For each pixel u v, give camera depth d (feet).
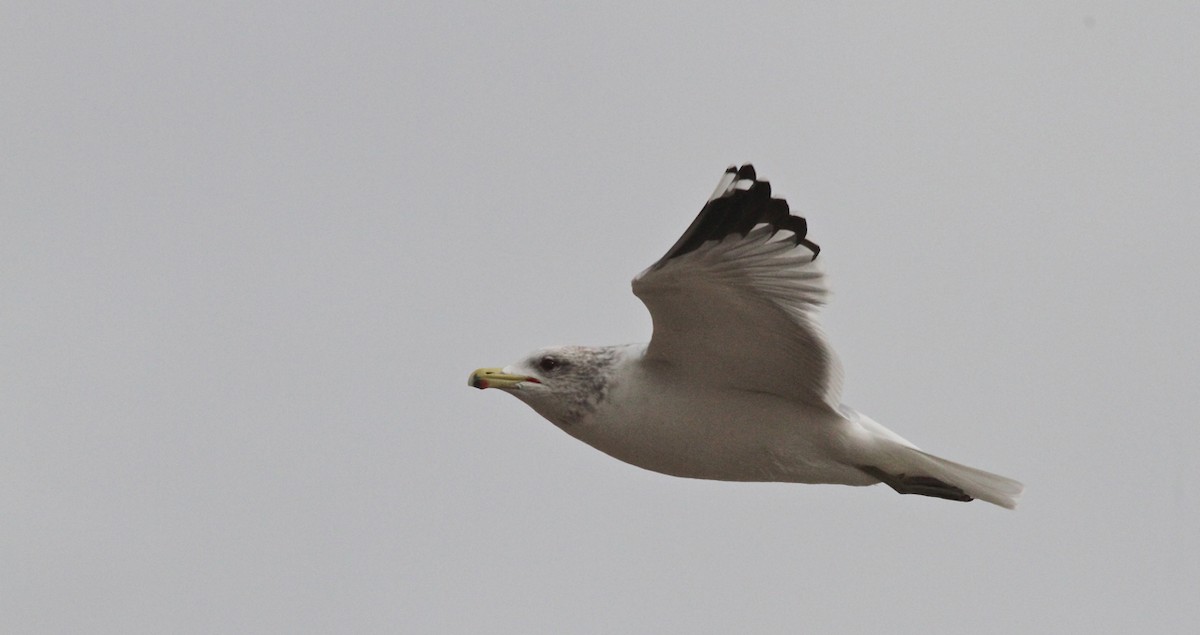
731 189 37.14
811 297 39.42
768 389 41.68
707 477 43.39
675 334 40.47
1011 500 42.39
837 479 43.04
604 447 42.96
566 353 42.34
